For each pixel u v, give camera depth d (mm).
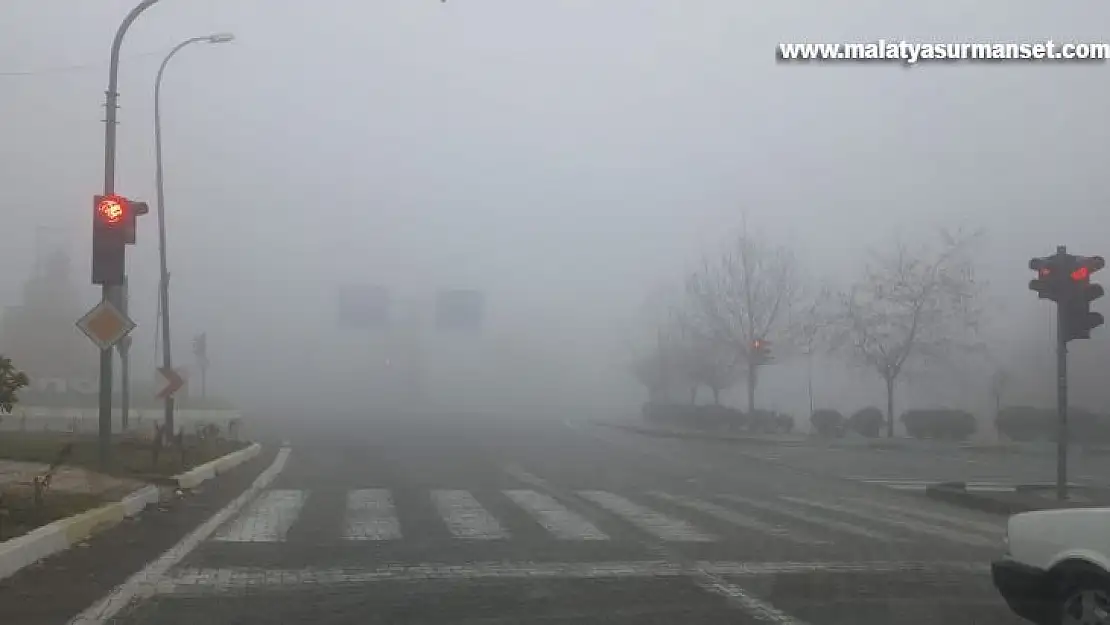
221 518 14680
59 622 8172
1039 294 18109
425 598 9312
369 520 14680
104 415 18109
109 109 18609
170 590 9484
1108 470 27938
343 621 8375
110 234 17875
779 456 31812
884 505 18219
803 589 9852
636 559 11531
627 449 33688
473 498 17781
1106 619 7188
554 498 17938
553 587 9867
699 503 17594
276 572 10508
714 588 9859
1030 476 25422
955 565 11367
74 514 12719
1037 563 7488
